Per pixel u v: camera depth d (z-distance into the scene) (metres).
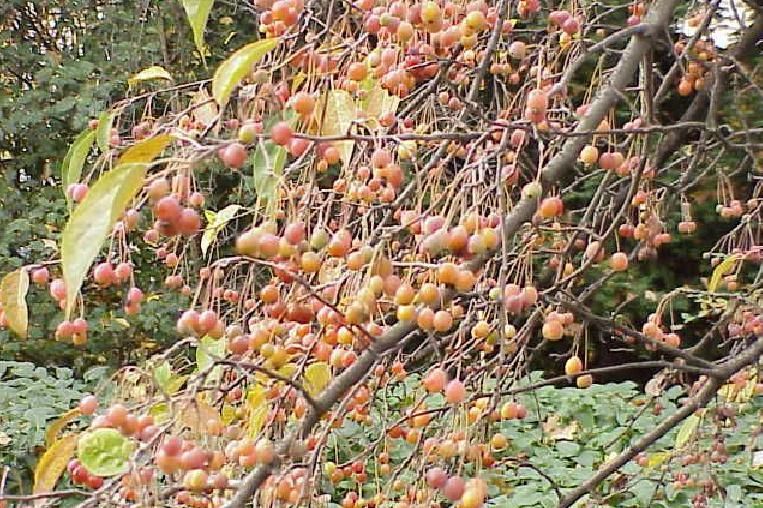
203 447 1.42
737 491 2.50
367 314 1.40
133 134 1.68
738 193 2.94
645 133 1.56
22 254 4.68
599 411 3.10
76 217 1.28
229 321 1.73
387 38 1.56
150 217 2.54
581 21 1.76
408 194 1.54
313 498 1.43
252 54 1.34
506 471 2.73
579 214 2.95
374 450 1.65
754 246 1.92
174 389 1.52
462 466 1.42
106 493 1.37
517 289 1.44
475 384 1.60
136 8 5.10
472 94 1.55
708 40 1.87
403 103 1.73
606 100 1.52
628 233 1.82
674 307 3.84
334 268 1.54
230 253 2.66
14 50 5.12
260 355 1.52
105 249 1.96
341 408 1.45
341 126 1.45
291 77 1.53
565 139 1.60
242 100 1.54
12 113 4.92
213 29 5.03
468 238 1.39
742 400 2.04
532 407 3.01
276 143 1.35
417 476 1.52
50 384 3.06
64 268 1.28
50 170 5.11
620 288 3.83
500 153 1.41
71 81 4.91
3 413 2.84
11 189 4.94
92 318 4.43
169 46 5.20
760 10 1.89
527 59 1.79
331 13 1.53
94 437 1.36
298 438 1.42
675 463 2.12
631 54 1.54
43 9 5.23
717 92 1.76
